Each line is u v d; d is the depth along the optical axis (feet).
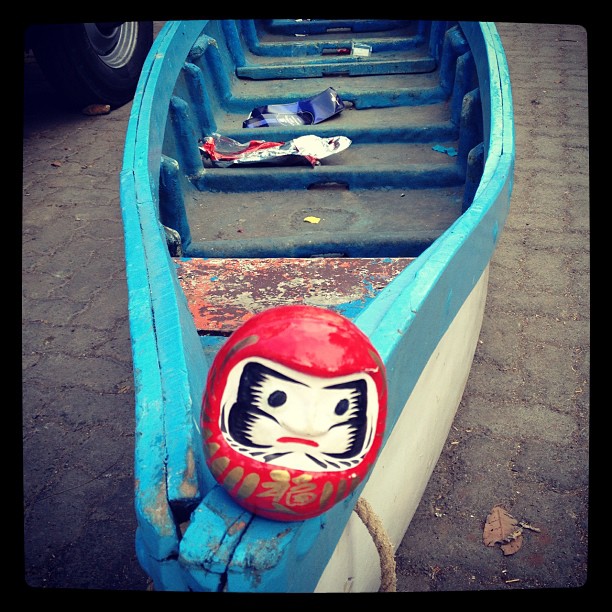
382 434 2.97
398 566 6.16
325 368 2.66
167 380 3.99
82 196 13.00
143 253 5.56
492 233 6.51
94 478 7.21
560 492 6.86
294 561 3.05
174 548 3.03
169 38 10.48
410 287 4.58
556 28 19.56
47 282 10.57
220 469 2.81
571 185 12.38
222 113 13.00
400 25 16.11
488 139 7.95
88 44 15.19
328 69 14.03
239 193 10.68
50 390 8.45
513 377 8.37
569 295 9.74
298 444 2.78
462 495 6.85
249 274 7.14
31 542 6.48
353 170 10.45
